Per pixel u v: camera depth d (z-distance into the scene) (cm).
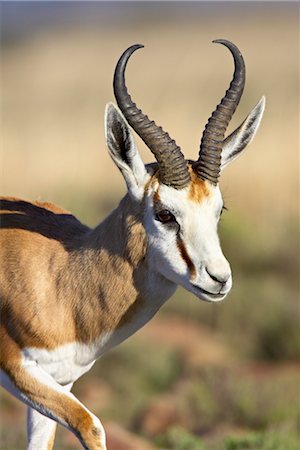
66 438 3141
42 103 11875
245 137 2186
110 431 3328
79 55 16438
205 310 5359
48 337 2098
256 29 18862
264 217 6575
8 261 2164
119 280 2092
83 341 2127
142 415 4000
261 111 2180
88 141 8412
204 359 4803
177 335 5097
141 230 2067
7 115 10944
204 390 4056
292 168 7150
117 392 4453
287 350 5075
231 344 5119
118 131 2072
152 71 12962
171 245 2025
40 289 2122
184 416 3953
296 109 9362
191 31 19288
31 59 17550
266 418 3844
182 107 9350
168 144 2031
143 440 3431
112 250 2103
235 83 2116
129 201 2095
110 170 7669
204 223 2023
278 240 6197
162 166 2034
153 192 2047
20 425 3391
